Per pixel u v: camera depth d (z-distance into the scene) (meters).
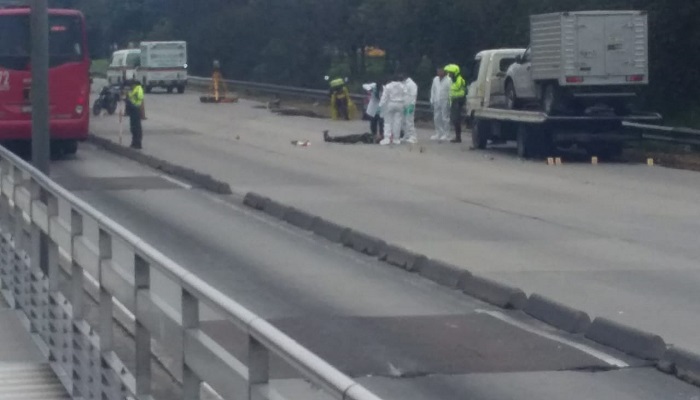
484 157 44.22
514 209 29.20
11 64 39.53
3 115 39.62
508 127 45.69
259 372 6.06
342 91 66.69
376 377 13.16
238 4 120.56
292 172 38.47
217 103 83.12
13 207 16.80
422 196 31.86
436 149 47.94
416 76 85.12
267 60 110.62
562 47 40.72
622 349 14.44
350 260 21.55
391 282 19.31
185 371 7.44
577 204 30.23
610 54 41.03
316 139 53.00
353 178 36.62
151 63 95.38
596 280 19.59
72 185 33.75
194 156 44.38
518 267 20.84
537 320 16.33
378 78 86.19
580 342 14.97
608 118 41.38
